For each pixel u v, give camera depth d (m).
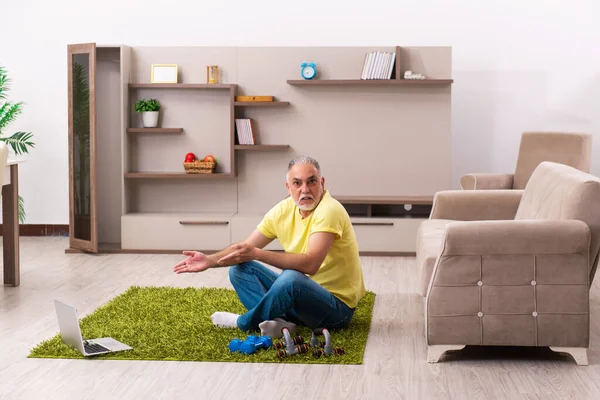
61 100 7.46
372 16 7.15
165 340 3.89
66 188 7.54
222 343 3.84
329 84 6.61
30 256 6.47
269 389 3.25
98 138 6.85
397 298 4.96
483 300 3.58
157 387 3.28
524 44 7.04
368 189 6.73
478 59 7.09
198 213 6.80
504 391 3.23
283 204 4.09
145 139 6.82
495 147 7.13
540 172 4.53
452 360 3.66
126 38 7.37
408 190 6.70
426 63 6.62
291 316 4.13
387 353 3.76
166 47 6.75
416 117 6.65
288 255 3.82
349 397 3.16
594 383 3.33
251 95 6.72
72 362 3.61
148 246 6.63
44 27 7.41
